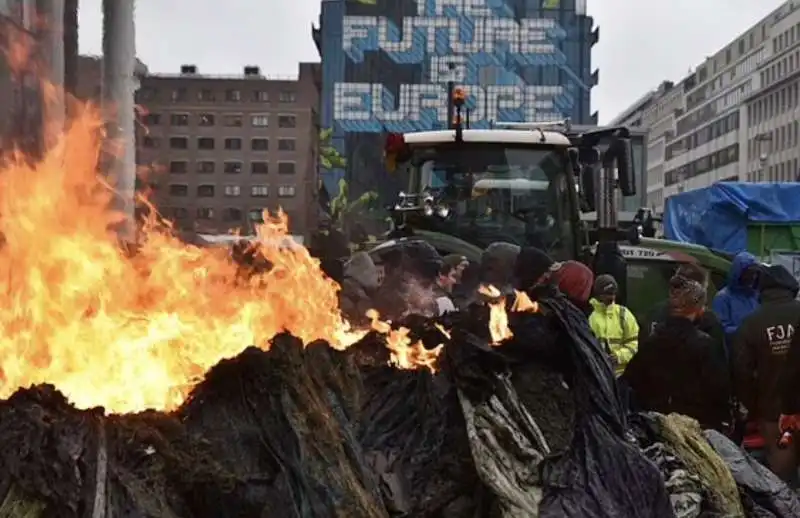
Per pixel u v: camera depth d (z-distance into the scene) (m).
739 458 4.55
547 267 5.34
